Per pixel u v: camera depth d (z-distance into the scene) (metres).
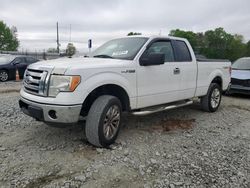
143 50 5.08
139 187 3.30
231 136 5.29
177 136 5.14
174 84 5.71
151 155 4.21
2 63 14.50
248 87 9.82
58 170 3.64
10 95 9.29
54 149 4.30
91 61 4.55
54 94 4.01
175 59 5.80
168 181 3.45
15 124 5.50
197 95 6.54
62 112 3.96
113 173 3.61
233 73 10.31
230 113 7.28
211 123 6.15
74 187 3.26
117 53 5.21
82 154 4.14
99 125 4.21
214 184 3.42
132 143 4.68
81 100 4.04
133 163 3.91
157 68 5.24
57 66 4.11
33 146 4.40
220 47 68.19
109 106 4.32
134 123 5.89
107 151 4.28
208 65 6.77
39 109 4.07
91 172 3.61
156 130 5.46
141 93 5.00
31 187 3.22
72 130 5.20
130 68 4.75
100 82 4.25
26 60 15.70
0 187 3.20
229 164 3.99
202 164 3.95
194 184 3.40
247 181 3.52
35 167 3.70
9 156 4.01
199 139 5.03
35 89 4.22
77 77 4.01
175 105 5.87
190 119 6.41
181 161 4.03
